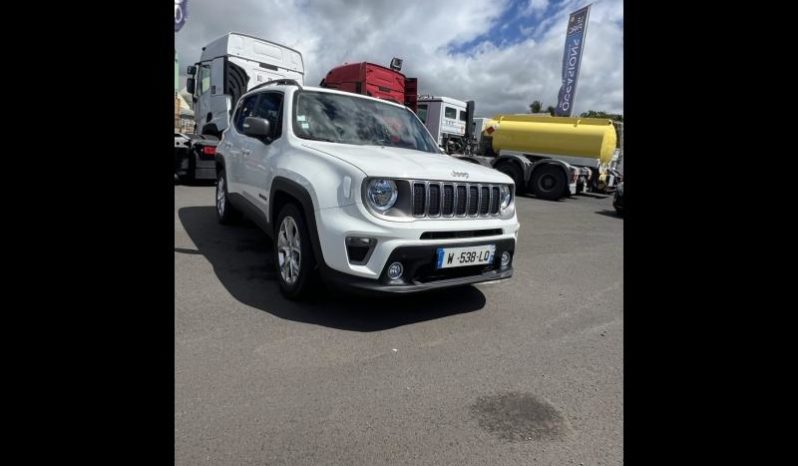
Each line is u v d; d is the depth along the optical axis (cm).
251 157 439
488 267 336
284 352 266
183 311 317
